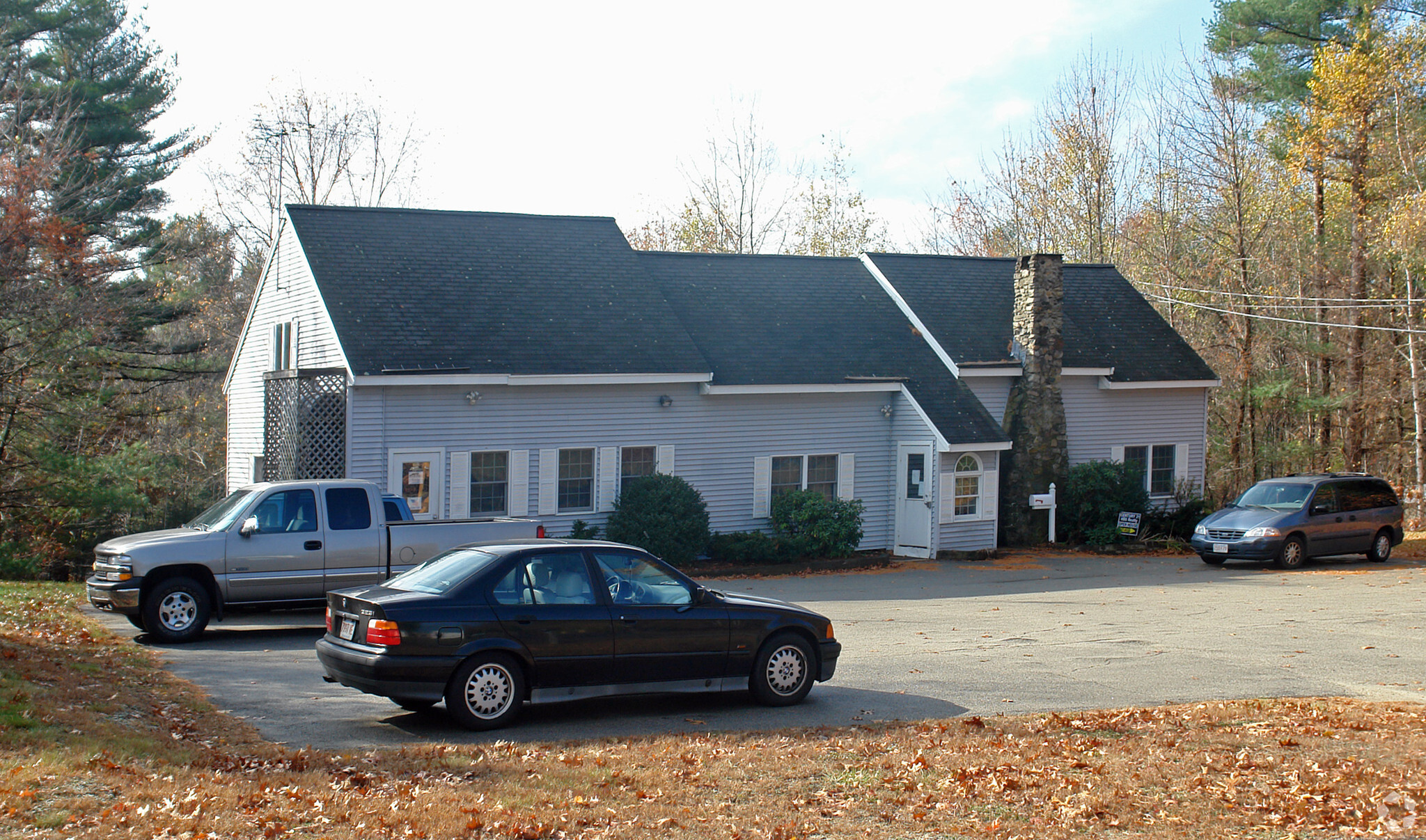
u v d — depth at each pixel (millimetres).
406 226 24969
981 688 11555
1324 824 7004
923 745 8992
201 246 42125
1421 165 32031
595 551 10320
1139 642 14523
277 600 14133
